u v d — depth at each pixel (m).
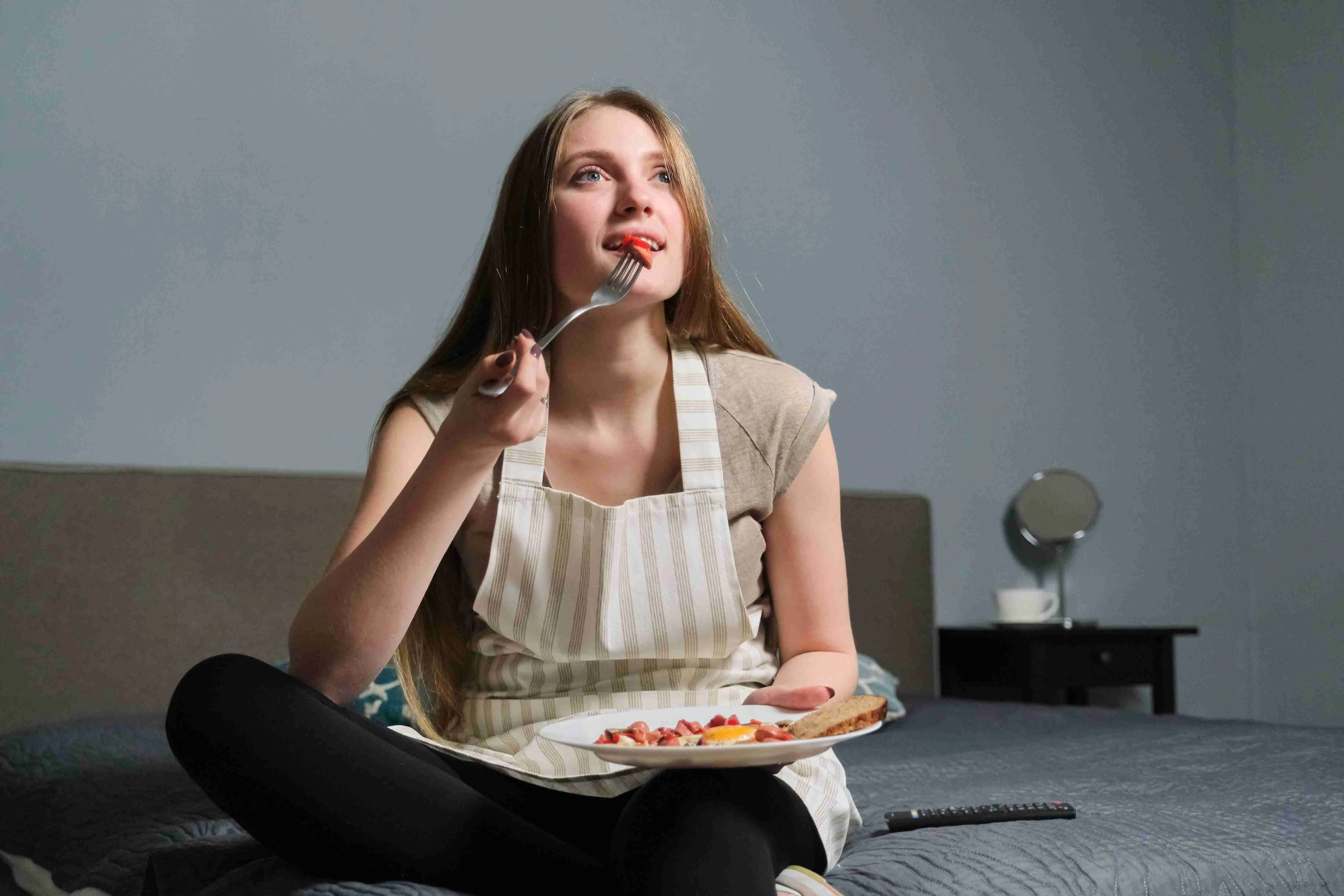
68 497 2.39
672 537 1.17
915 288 3.48
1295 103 3.98
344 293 2.75
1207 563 3.91
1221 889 1.02
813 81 3.39
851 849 1.15
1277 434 3.96
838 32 3.45
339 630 1.03
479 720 1.18
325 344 2.73
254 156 2.69
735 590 1.16
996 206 3.65
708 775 0.92
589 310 1.12
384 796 0.94
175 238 2.60
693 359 1.25
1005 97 3.71
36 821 1.55
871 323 3.40
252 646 2.52
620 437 1.23
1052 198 3.76
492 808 0.95
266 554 2.56
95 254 2.53
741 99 3.27
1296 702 3.86
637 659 1.16
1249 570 4.00
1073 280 3.76
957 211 3.58
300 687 0.98
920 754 1.92
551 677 1.17
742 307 3.20
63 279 2.50
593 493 1.23
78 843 1.38
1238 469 4.02
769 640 1.28
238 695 0.96
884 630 3.18
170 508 2.48
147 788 1.53
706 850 0.84
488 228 2.92
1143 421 3.84
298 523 2.59
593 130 1.22
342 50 2.79
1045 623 3.33
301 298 2.71
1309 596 3.85
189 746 0.95
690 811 0.88
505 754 1.13
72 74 2.53
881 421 3.38
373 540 1.03
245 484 2.55
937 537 3.44
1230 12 4.15
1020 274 3.67
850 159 3.42
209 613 2.49
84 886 1.27
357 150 2.79
